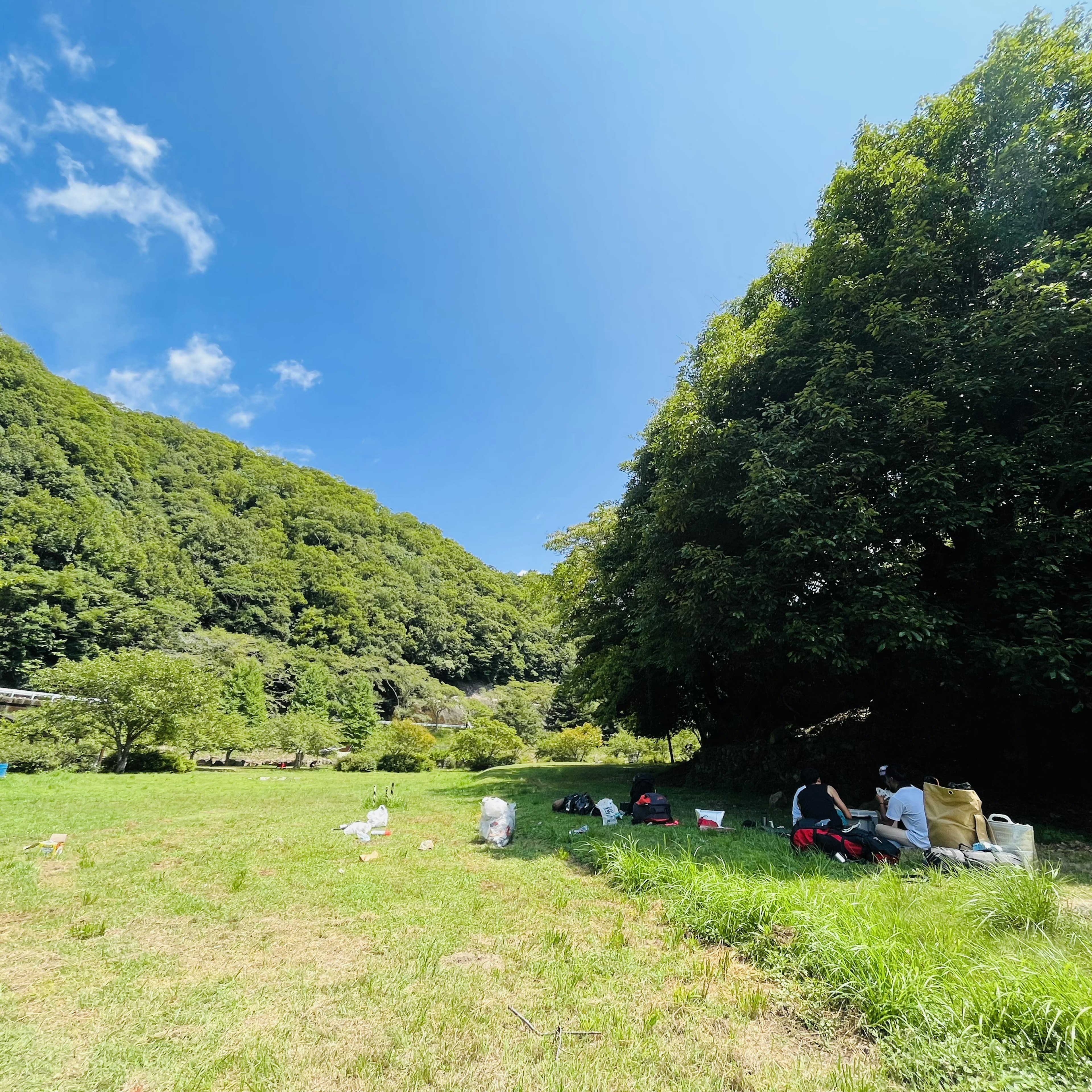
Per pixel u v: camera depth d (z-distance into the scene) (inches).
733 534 365.7
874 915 134.3
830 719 486.3
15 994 110.1
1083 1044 84.4
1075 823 284.7
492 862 218.5
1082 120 293.3
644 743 1128.2
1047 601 266.8
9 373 2342.5
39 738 666.8
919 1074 84.1
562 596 698.8
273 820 321.7
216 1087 82.0
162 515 2568.9
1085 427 269.0
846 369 318.7
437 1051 90.4
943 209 321.1
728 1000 109.9
